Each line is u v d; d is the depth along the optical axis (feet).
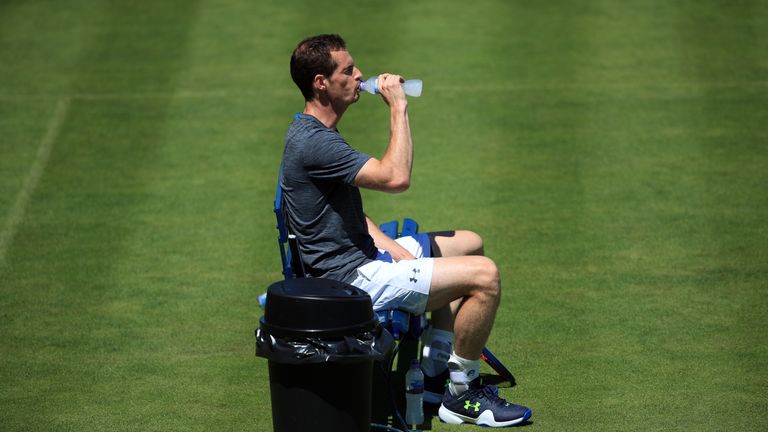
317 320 46.73
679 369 60.29
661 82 110.93
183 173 93.91
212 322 68.54
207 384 60.18
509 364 61.87
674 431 53.16
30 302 71.56
